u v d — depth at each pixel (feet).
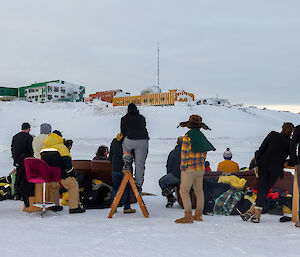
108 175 23.49
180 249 11.84
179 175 22.61
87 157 63.98
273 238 13.60
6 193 25.49
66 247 11.96
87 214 19.63
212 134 168.14
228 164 23.63
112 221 17.20
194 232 14.62
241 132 177.88
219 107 253.44
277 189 21.27
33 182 18.90
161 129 169.48
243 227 15.89
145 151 19.40
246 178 21.16
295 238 13.61
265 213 20.47
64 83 255.09
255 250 11.75
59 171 19.30
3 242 12.57
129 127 19.21
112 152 20.72
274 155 17.34
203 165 17.54
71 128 169.17
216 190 20.75
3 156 62.75
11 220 17.17
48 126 24.11
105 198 23.11
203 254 11.25
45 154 19.38
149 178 39.99
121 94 285.02
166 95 247.50
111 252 11.41
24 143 21.30
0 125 164.45
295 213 17.35
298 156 16.46
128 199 20.39
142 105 255.91
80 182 22.90
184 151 17.10
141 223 16.66
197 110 229.04
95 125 173.27
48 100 246.47
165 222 17.04
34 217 18.28
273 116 284.82
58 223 16.48
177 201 24.75
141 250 11.67
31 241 12.76
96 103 262.67
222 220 18.21
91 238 13.33
